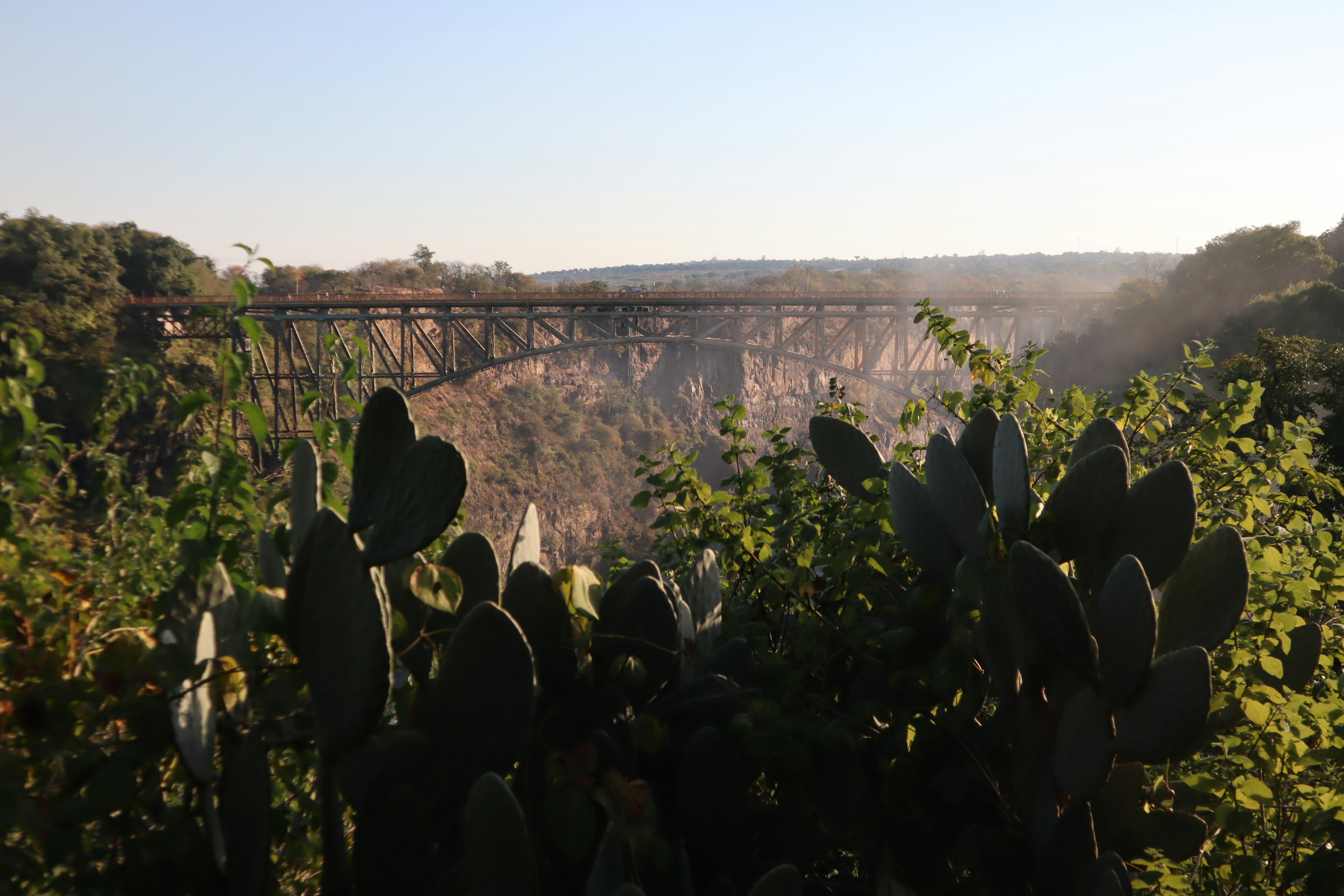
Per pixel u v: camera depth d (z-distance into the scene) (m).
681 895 1.57
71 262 32.25
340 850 1.45
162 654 1.31
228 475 1.82
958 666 1.92
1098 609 1.69
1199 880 2.25
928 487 2.22
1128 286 53.12
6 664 1.33
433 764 1.52
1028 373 3.86
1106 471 1.88
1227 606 1.80
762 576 2.53
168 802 1.57
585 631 1.83
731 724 1.80
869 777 2.00
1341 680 2.44
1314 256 46.09
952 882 1.94
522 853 1.34
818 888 1.88
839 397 3.63
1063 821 1.72
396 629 1.66
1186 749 1.57
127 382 2.05
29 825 1.14
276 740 1.48
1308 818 2.10
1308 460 3.77
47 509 1.79
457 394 71.88
